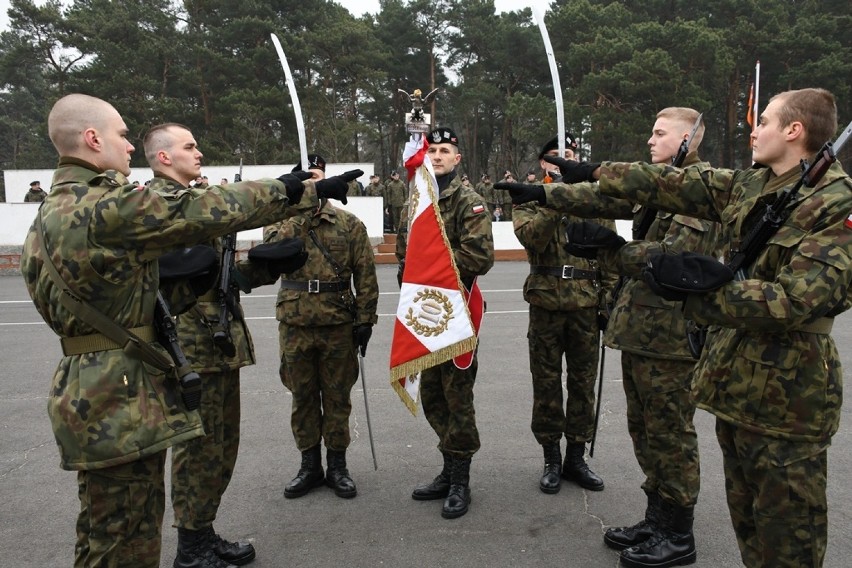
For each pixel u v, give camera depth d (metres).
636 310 3.11
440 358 3.34
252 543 3.31
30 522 3.54
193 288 2.68
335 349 3.85
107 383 2.12
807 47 31.08
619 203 2.72
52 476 4.14
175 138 3.14
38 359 7.28
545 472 3.93
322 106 34.56
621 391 5.76
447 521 3.51
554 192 2.70
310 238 3.81
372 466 4.28
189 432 2.24
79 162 2.21
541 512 3.59
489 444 4.60
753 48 32.19
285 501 3.78
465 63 42.06
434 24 41.22
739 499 2.35
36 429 5.00
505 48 38.66
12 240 16.80
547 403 3.92
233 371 3.23
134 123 31.80
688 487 3.02
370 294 3.88
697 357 2.52
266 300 11.30
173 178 3.17
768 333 2.17
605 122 30.61
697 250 2.91
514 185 2.70
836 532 3.27
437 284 3.38
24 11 34.84
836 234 2.04
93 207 2.05
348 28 34.69
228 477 3.25
